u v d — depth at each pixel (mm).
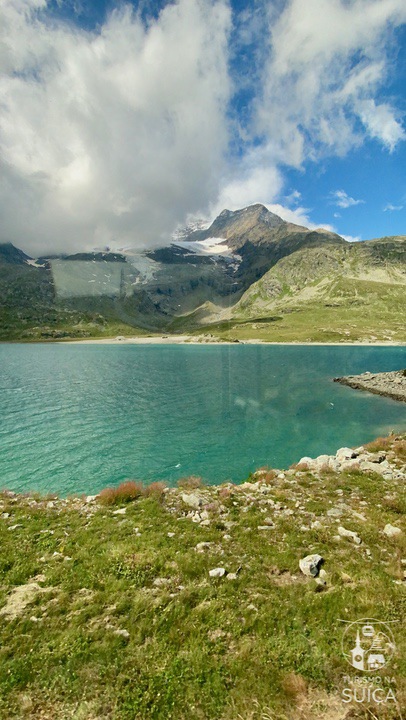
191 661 7199
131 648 7570
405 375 80812
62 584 9852
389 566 10469
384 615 8359
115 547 11852
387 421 47719
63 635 7875
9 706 6328
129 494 18031
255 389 73688
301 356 158500
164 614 8539
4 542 12617
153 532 13242
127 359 148625
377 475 20438
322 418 49406
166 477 28828
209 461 32531
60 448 36531
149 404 59062
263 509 15680
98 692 6609
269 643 7621
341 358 147000
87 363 130625
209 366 119750
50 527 14141
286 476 21141
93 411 53812
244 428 44219
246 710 6176
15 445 37375
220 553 11594
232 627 8164
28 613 8680
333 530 13125
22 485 27406
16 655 7371
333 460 24391
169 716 6141
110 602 9094
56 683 6797
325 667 6988
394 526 13344
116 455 34344
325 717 5988
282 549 11812
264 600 9078
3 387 75375
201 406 57562
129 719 6105
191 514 15312
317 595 9172
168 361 138750
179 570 10523
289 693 6473
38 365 122312
